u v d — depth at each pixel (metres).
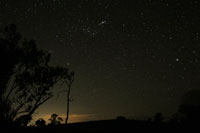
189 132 17.41
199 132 17.27
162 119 23.36
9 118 19.47
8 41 21.86
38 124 23.91
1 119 19.05
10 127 19.14
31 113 21.69
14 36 22.05
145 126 20.98
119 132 19.16
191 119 19.05
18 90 22.06
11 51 21.58
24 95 22.12
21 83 22.14
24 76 22.33
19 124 20.00
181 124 19.47
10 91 21.58
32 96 22.53
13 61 21.36
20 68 22.48
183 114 19.66
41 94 23.00
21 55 22.05
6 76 20.92
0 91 20.41
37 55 23.05
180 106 19.91
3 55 20.94
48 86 23.55
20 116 20.83
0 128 18.58
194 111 19.14
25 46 22.69
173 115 20.94
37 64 23.28
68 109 28.98
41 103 22.94
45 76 23.47
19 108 21.50
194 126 18.66
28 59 22.45
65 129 21.25
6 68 20.92
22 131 19.16
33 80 22.73
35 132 19.44
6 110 19.64
